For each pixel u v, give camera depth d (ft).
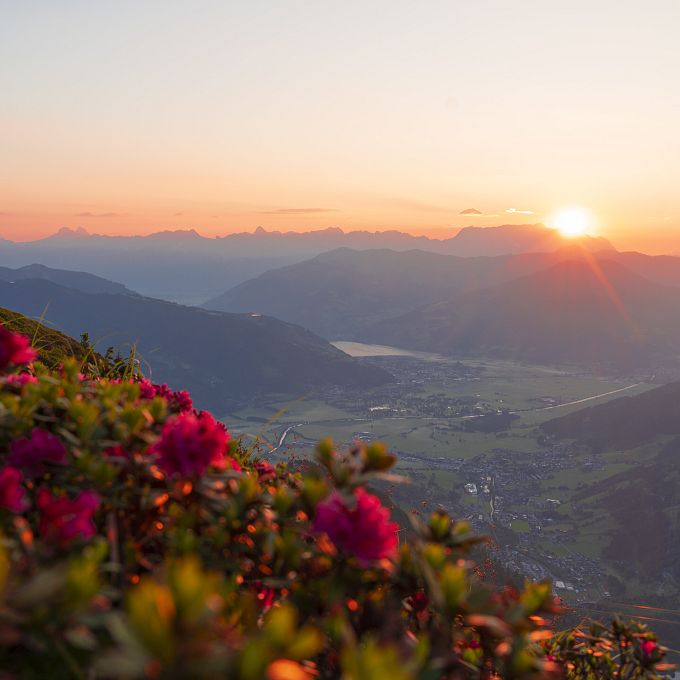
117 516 8.07
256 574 7.97
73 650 5.81
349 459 8.59
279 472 12.45
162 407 10.15
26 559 5.82
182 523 7.97
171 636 3.68
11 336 10.15
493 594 7.42
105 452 9.30
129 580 7.11
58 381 11.25
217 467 9.53
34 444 8.45
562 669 11.95
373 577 8.05
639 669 12.82
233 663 3.75
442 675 6.15
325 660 7.16
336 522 7.61
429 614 7.74
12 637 4.37
